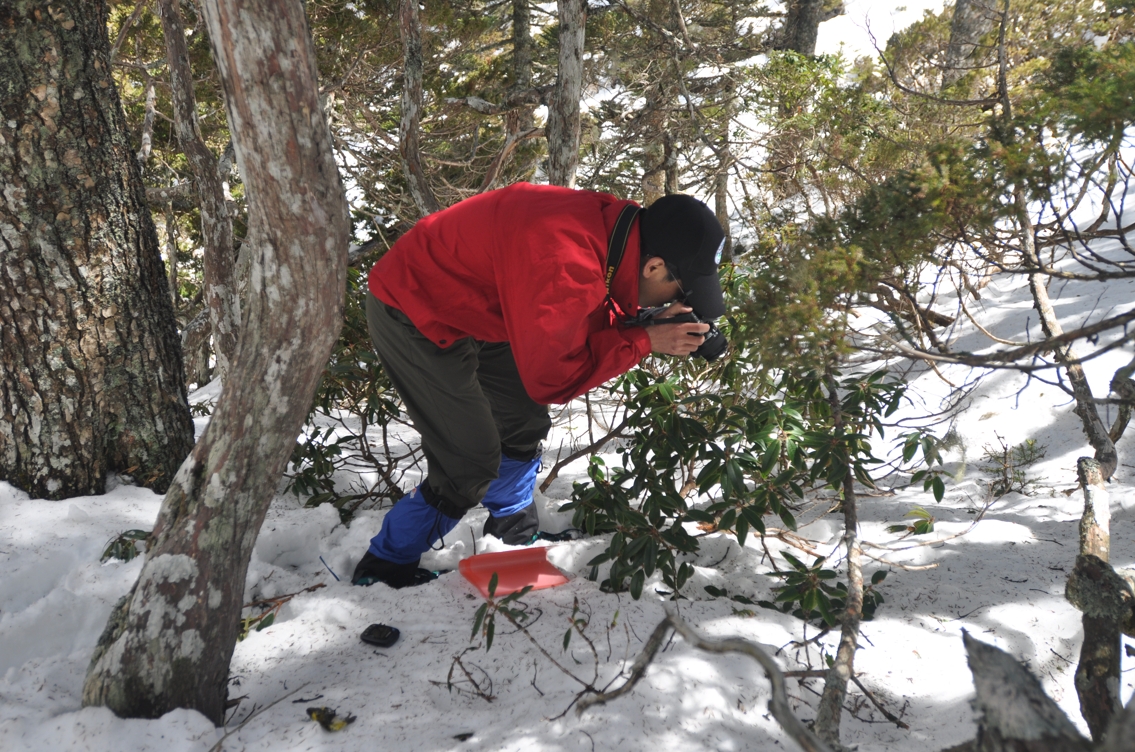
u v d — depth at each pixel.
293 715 1.78
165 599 1.62
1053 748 0.86
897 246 1.46
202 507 1.62
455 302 2.18
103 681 1.65
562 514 3.13
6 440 2.84
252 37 1.26
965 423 3.79
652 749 1.63
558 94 4.15
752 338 1.55
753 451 2.62
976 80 4.73
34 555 2.44
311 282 1.47
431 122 9.40
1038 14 4.20
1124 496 2.93
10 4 2.62
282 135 1.33
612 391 2.96
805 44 9.84
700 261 2.01
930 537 2.83
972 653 0.97
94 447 2.92
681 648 2.02
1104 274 1.39
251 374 1.55
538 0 12.30
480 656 2.04
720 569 2.68
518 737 1.67
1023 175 1.38
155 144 9.79
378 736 1.69
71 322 2.83
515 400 2.61
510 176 10.15
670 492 2.52
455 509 2.49
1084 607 1.60
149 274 3.04
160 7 3.13
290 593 2.51
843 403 2.75
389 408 3.11
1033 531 2.82
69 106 2.77
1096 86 1.36
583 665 1.96
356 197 7.91
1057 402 3.68
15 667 2.05
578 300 1.87
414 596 2.42
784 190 5.79
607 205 2.08
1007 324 4.49
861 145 5.03
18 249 2.73
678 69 5.14
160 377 3.05
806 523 2.92
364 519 2.97
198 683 1.67
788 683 1.93
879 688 1.98
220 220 3.39
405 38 4.26
